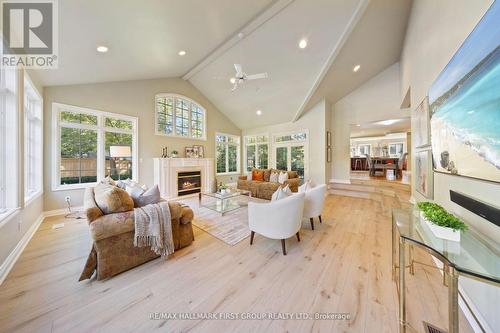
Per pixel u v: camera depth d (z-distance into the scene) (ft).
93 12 7.10
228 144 25.39
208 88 20.49
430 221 4.34
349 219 11.65
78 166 13.29
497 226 3.72
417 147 9.44
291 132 21.61
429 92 6.88
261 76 11.98
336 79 15.84
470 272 2.99
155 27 9.29
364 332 4.13
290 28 11.35
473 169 4.03
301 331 4.16
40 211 10.94
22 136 7.65
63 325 4.25
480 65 3.71
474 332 4.14
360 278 5.95
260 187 18.06
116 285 5.59
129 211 6.54
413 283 5.70
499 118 3.19
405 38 12.35
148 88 16.93
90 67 11.17
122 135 15.56
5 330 4.11
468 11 4.59
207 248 7.92
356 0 9.14
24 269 6.31
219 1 8.55
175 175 17.88
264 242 8.50
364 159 30.78
